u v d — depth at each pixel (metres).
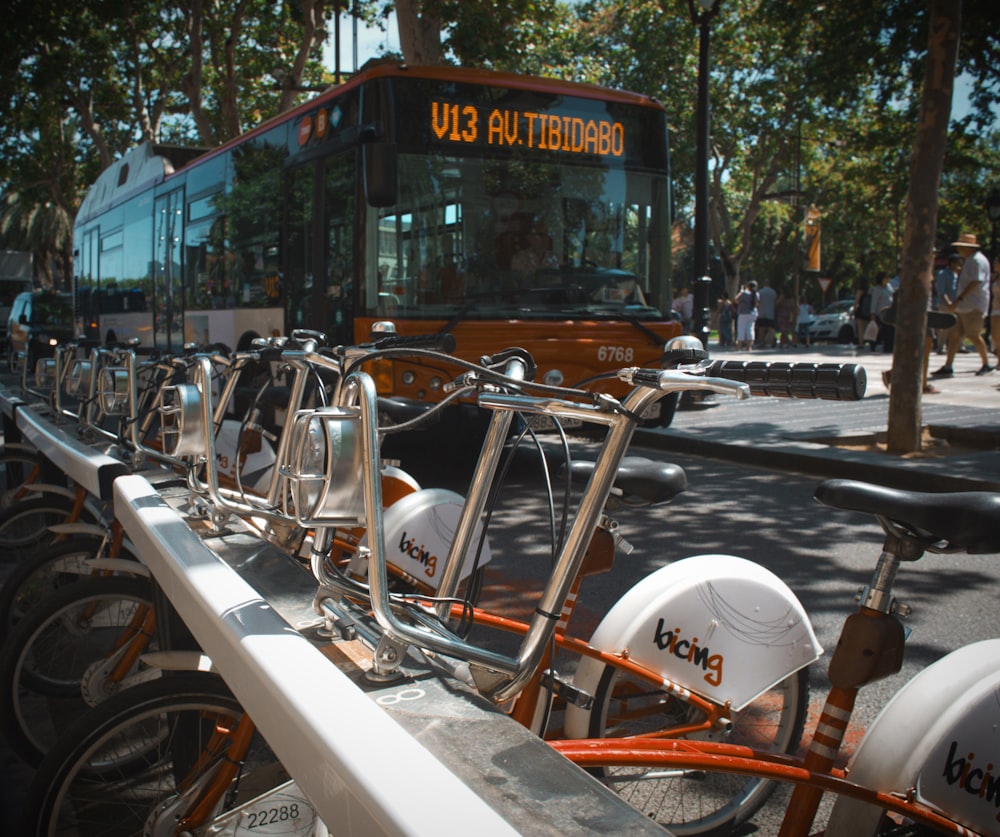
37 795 2.30
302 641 1.72
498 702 1.97
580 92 8.62
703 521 7.07
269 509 2.82
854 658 2.25
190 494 3.09
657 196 8.94
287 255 9.62
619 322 8.57
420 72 8.03
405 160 7.98
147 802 2.46
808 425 11.12
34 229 54.53
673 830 2.79
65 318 23.05
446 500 3.49
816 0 11.99
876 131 20.19
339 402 2.57
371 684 1.79
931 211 8.84
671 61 33.25
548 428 2.92
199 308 12.62
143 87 29.70
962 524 2.12
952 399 12.87
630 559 6.08
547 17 17.69
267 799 2.27
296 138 9.42
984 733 2.25
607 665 2.61
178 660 2.50
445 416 7.68
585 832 1.31
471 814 1.21
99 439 4.56
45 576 3.77
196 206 12.77
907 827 2.28
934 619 5.00
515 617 4.92
